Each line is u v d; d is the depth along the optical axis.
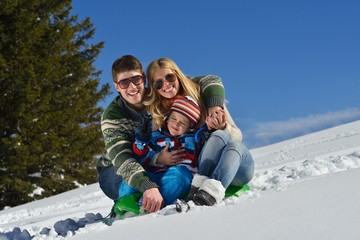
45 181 16.06
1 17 16.00
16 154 14.95
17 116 15.12
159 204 2.19
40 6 17.25
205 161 2.21
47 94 15.52
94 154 17.67
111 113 2.50
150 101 2.45
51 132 16.48
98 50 18.77
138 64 2.48
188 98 2.40
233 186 2.38
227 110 2.49
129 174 2.30
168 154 2.38
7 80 15.02
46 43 16.84
